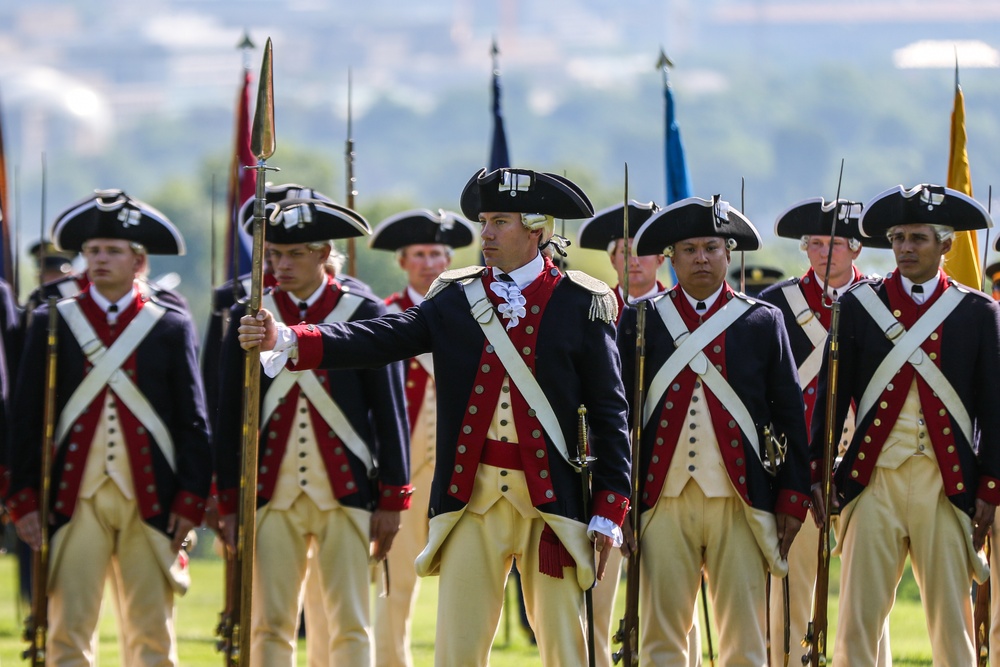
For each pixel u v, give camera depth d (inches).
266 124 912.9
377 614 1290.6
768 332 1039.0
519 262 957.8
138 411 1103.0
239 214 1202.0
